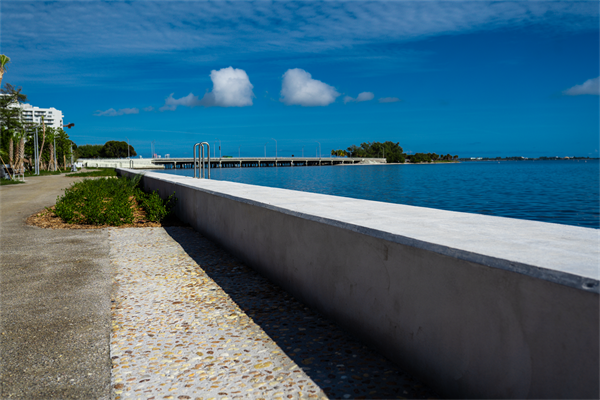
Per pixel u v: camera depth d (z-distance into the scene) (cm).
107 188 1680
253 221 538
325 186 3859
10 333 347
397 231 289
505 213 1827
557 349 180
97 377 278
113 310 399
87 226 907
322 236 378
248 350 315
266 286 476
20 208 1261
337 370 284
